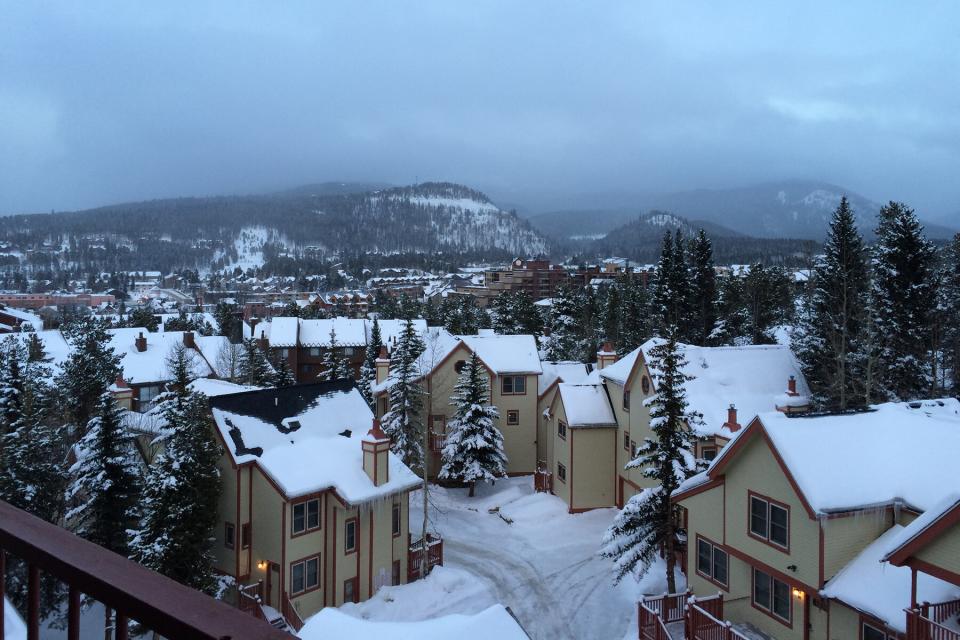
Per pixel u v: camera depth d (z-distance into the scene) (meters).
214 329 114.25
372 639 15.79
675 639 22.22
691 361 36.53
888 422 21.64
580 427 40.34
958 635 14.59
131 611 2.52
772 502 20.78
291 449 30.27
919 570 15.48
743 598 22.47
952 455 19.48
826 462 19.88
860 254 50.00
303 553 28.64
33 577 3.01
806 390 35.97
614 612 28.50
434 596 29.91
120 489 28.88
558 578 32.00
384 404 50.56
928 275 43.78
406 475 32.28
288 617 27.55
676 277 70.69
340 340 80.31
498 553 35.34
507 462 47.47
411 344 48.09
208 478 26.19
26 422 29.69
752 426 21.22
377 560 30.95
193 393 28.34
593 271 183.25
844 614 19.00
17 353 36.28
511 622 16.34
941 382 48.88
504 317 87.50
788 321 75.69
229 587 28.09
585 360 74.88
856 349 46.66
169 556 24.41
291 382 64.75
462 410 44.97
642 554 26.66
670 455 26.19
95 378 40.03
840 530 19.14
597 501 40.72
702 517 24.27
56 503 30.11
